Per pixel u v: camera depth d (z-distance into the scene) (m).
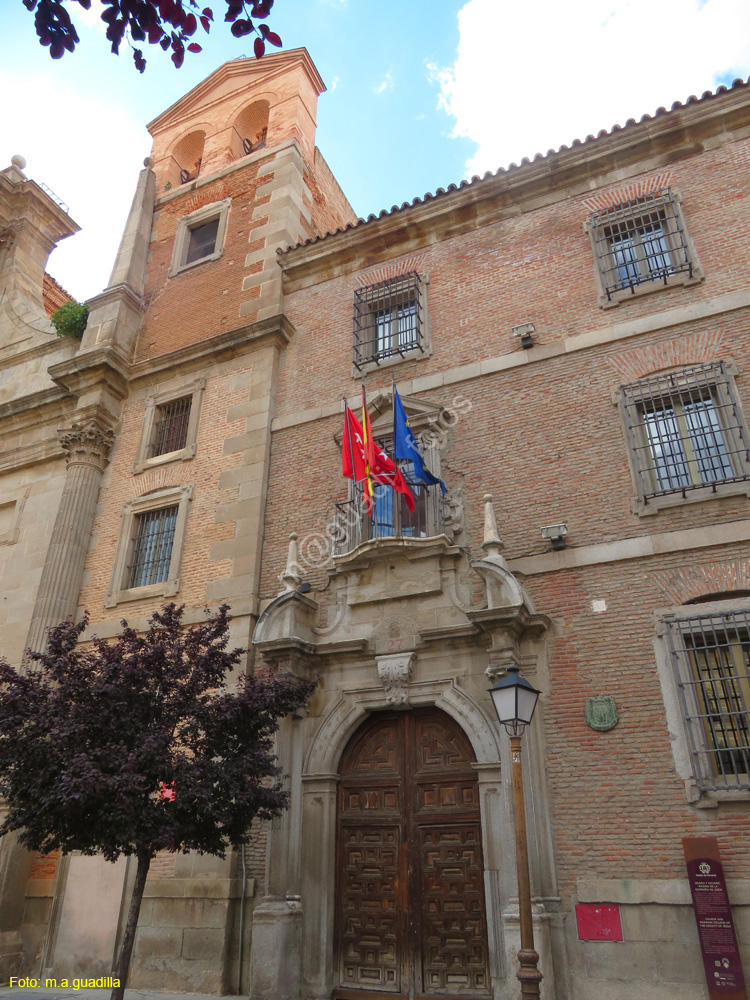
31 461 17.80
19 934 12.64
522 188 14.66
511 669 8.16
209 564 13.89
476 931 9.77
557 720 10.16
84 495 15.91
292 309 16.47
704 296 12.10
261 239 17.89
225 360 16.28
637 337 12.27
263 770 9.00
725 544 10.21
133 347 18.16
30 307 21.25
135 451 16.33
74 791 7.56
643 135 13.77
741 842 8.70
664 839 9.06
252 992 9.80
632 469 11.22
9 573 16.66
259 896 10.94
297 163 19.27
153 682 9.08
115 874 12.20
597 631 10.45
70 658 8.95
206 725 8.96
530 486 11.93
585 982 8.80
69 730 8.12
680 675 9.70
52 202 23.61
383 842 10.73
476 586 11.38
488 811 9.92
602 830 9.39
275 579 13.31
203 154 21.55
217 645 9.70
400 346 14.55
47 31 5.36
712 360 11.51
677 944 8.60
